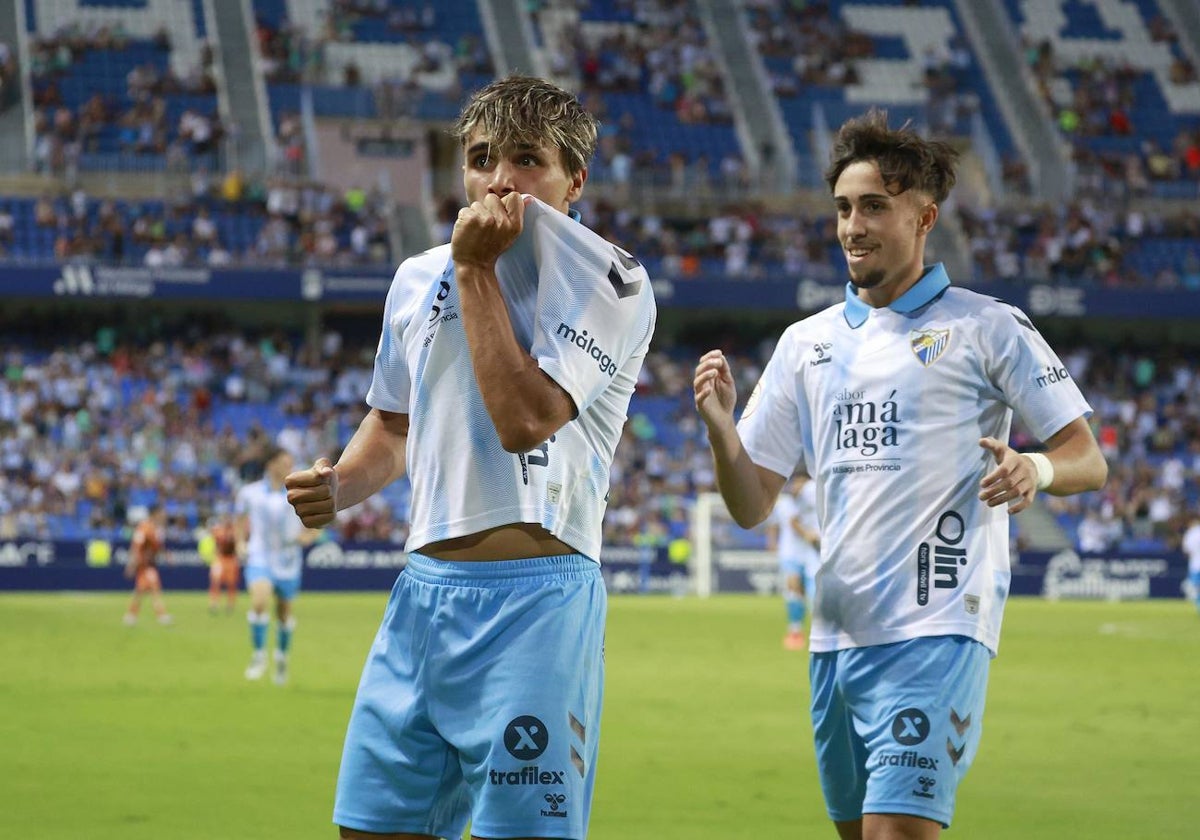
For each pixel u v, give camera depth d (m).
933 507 6.39
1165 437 54.62
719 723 16.30
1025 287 54.44
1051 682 21.27
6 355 51.19
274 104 58.16
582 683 5.09
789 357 6.88
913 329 6.55
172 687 19.34
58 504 46.34
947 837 10.37
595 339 5.01
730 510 6.90
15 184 53.34
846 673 6.44
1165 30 68.00
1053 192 59.84
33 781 12.24
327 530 45.41
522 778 4.95
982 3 68.00
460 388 5.17
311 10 62.75
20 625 30.56
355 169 57.66
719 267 55.78
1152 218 59.38
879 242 6.56
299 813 10.93
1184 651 26.88
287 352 53.84
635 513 48.62
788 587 26.23
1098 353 57.69
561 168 5.23
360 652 24.97
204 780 12.34
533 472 5.12
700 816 11.00
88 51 58.78
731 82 63.69
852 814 6.76
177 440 48.75
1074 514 51.50
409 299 5.53
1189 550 38.59
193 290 50.28
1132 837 10.38
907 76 64.44
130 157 54.56
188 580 44.72
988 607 6.38
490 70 61.91
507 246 4.91
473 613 5.09
